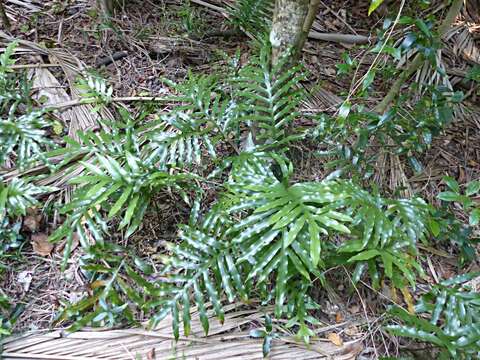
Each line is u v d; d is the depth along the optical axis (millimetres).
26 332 1317
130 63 1983
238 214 1515
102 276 1436
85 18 2098
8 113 1705
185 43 2086
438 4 2145
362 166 1694
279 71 1653
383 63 1970
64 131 1702
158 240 1543
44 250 1483
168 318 1369
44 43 1930
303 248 1253
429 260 1600
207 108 1620
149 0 2219
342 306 1470
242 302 1398
